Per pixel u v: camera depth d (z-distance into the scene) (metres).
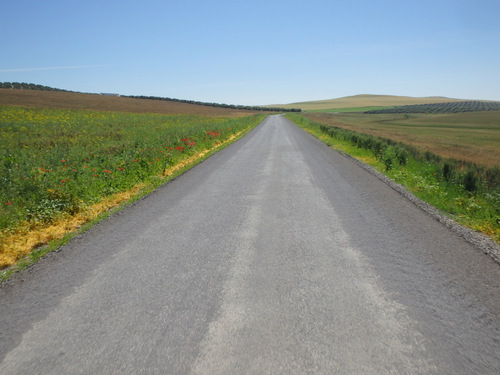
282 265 4.05
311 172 10.59
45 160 11.75
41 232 5.45
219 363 2.43
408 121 81.19
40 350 2.62
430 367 2.38
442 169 10.23
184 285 3.60
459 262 4.11
